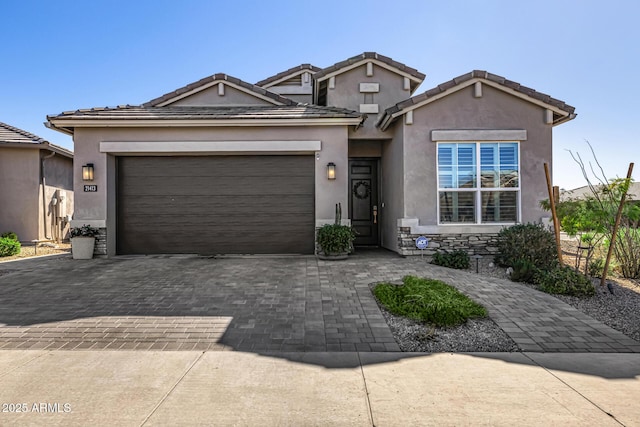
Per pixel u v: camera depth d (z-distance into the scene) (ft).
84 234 32.45
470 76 32.14
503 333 15.61
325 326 16.38
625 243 25.11
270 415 9.55
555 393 10.70
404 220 32.55
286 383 11.34
